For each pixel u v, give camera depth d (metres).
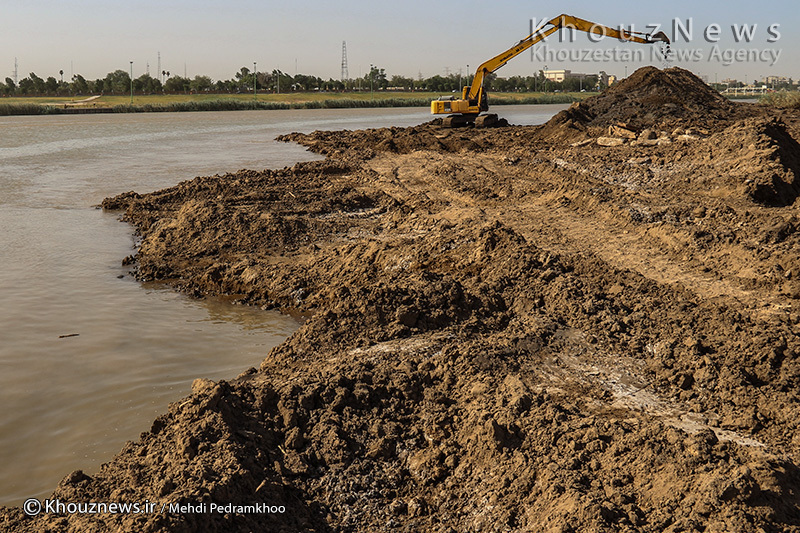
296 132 52.16
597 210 18.70
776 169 20.09
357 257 14.24
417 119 73.06
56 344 11.09
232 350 11.05
